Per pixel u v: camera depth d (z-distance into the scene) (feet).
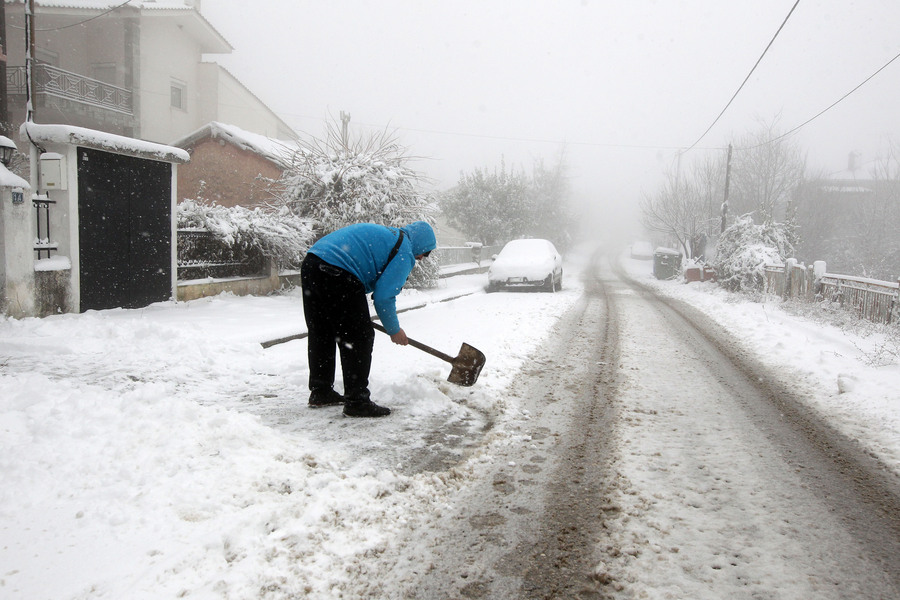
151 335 18.92
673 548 8.10
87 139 23.09
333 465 10.03
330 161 37.86
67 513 7.86
